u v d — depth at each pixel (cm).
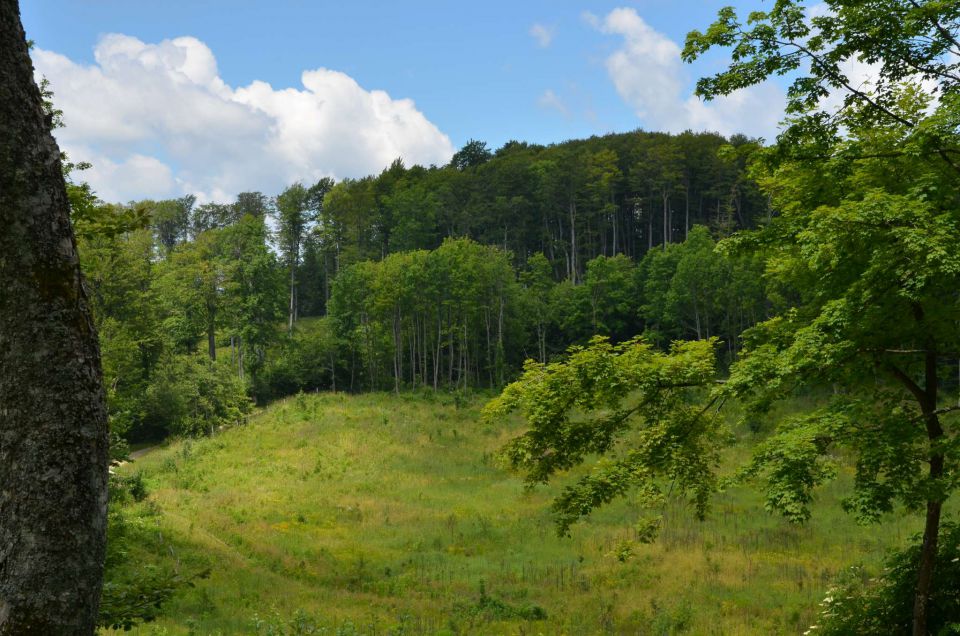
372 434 4822
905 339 978
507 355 7594
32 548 301
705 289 6209
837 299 968
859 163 1028
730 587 2064
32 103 330
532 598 2030
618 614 1839
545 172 9994
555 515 3053
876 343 950
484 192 10400
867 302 870
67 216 337
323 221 10388
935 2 865
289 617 1642
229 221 12662
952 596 1021
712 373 1051
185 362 5422
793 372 963
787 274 1159
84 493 317
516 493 3547
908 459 909
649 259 7950
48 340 315
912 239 768
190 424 5062
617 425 1117
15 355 311
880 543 2436
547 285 7881
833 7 980
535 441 1104
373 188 12206
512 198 9712
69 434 314
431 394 6400
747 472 944
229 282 6688
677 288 6456
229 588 1889
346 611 1772
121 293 3978
